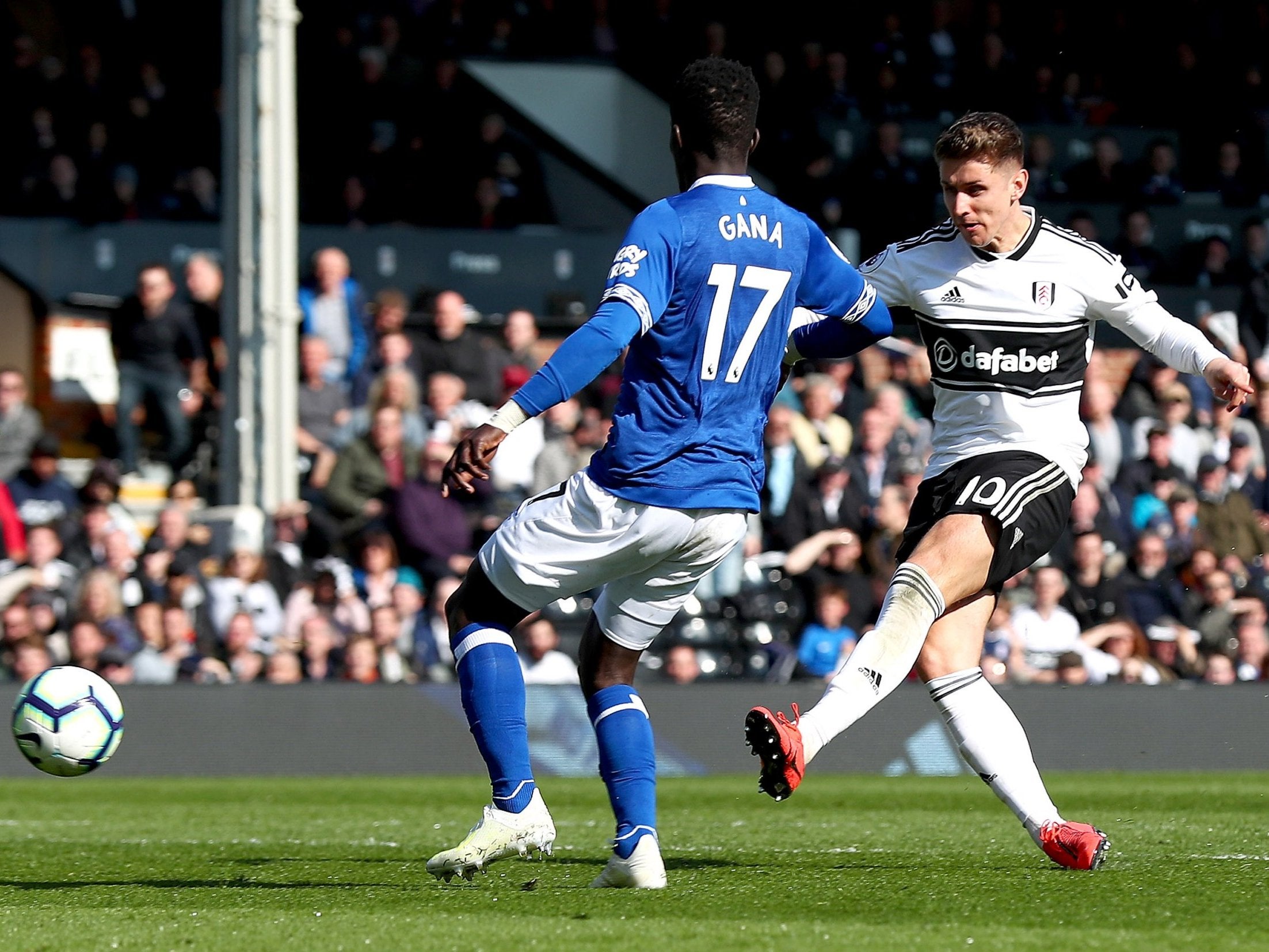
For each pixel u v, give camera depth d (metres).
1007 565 12.76
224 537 31.53
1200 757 27.80
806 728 11.95
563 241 43.78
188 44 50.06
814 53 47.84
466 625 11.67
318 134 47.03
